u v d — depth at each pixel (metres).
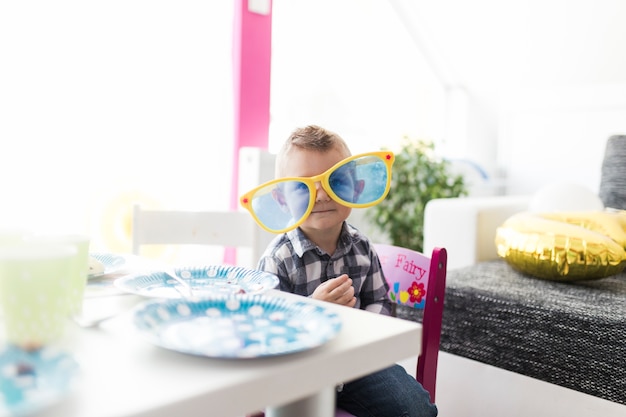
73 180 2.05
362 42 3.15
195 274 0.81
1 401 0.37
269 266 1.10
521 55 3.15
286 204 0.95
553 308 1.29
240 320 0.58
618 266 1.46
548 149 3.14
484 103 3.53
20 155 1.93
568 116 3.05
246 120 2.38
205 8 2.28
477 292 1.42
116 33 2.10
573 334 1.26
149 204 2.08
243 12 2.34
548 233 1.51
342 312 0.63
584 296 1.38
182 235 1.30
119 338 0.55
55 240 0.61
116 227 2.03
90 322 0.58
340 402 1.05
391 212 2.90
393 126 3.40
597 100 2.93
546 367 1.29
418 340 0.58
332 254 1.14
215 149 2.34
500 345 1.37
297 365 0.48
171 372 0.46
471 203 1.99
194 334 0.53
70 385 0.41
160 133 2.23
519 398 1.33
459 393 1.44
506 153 3.33
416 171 2.90
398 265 1.19
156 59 2.20
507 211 2.00
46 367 0.43
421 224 2.85
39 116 1.96
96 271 0.80
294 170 1.10
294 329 0.55
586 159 2.99
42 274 0.51
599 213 1.64
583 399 1.23
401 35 3.33
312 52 2.88
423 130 3.56
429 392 1.03
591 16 2.80
